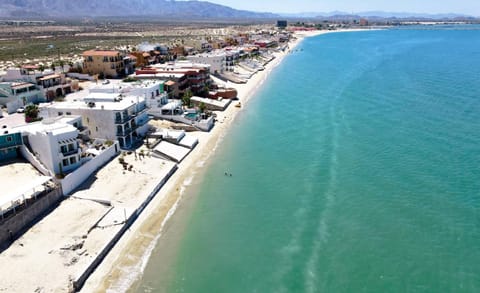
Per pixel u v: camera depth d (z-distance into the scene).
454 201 59.03
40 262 44.56
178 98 115.69
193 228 54.53
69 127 64.69
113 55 138.12
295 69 192.50
